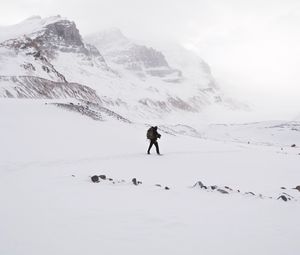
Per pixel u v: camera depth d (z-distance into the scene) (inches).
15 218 300.5
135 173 657.0
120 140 1224.2
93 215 321.7
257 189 572.7
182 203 394.0
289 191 566.9
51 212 323.9
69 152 821.9
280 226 324.2
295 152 1957.4
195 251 251.9
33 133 980.6
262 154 1376.7
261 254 253.6
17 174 542.6
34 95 4645.7
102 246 250.7
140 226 298.2
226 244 268.5
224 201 419.5
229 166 880.3
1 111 1279.5
